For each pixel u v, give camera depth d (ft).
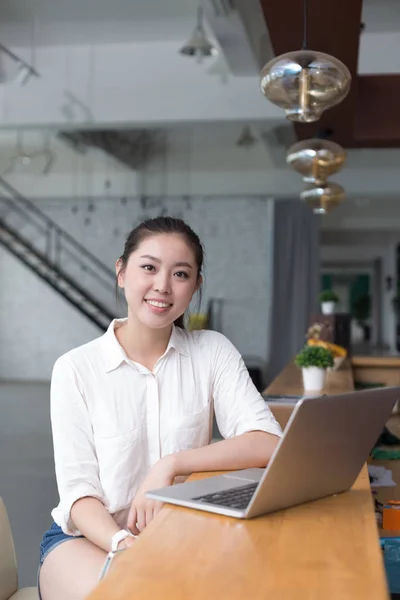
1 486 16.35
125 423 5.57
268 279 43.29
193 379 5.88
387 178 38.99
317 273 42.98
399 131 20.13
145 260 5.43
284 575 3.11
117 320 5.90
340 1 12.28
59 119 26.81
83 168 42.34
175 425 5.72
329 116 18.33
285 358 42.70
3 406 30.96
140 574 3.12
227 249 43.65
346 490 4.80
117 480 5.50
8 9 23.11
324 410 3.97
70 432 5.48
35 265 43.75
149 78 26.27
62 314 43.70
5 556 5.54
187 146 36.09
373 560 3.32
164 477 5.07
